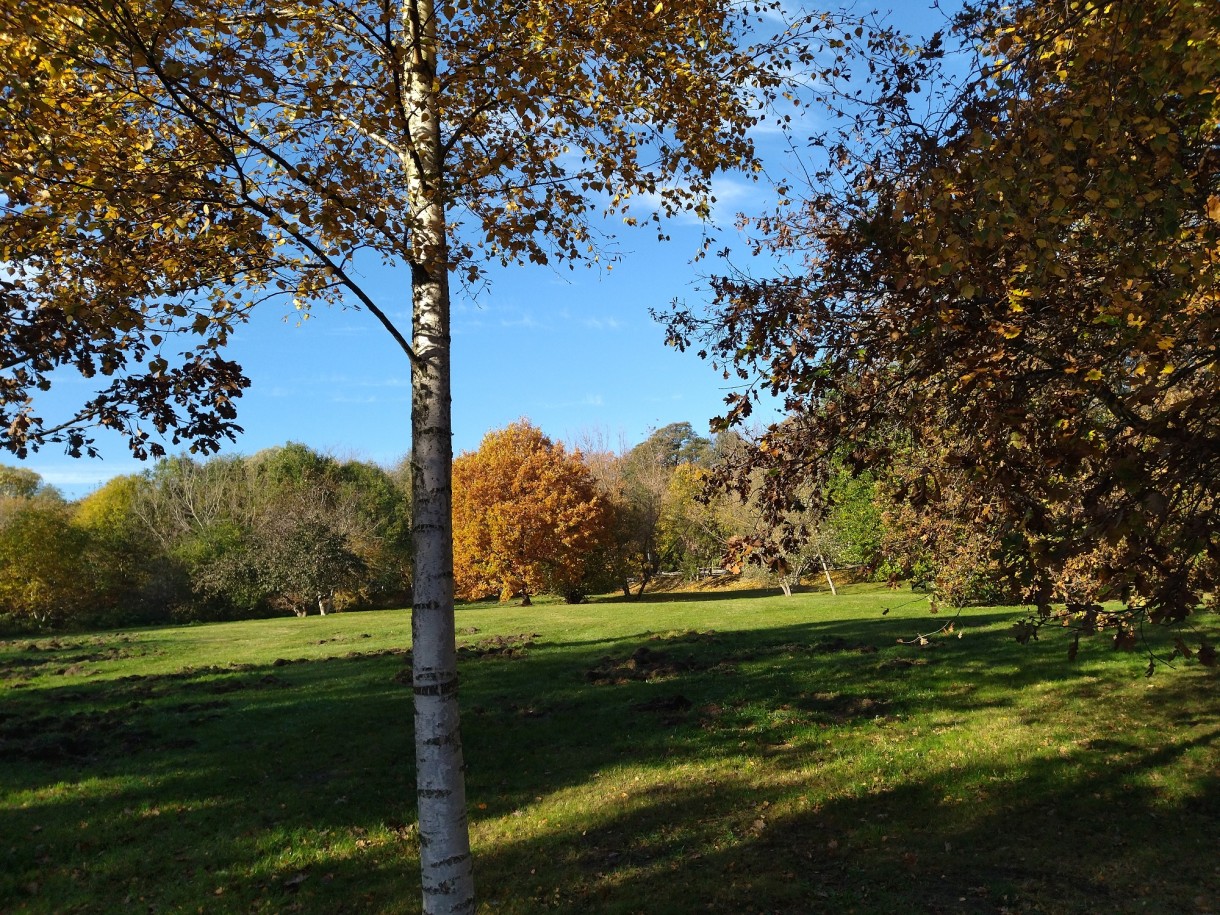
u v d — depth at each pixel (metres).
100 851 6.45
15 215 4.09
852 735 8.96
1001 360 4.30
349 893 5.70
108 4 3.17
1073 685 10.38
